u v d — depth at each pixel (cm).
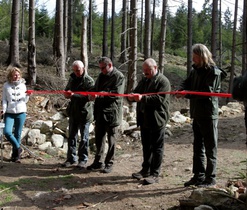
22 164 638
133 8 1041
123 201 466
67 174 580
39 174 582
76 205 462
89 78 605
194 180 496
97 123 573
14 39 1452
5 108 636
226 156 680
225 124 976
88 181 545
